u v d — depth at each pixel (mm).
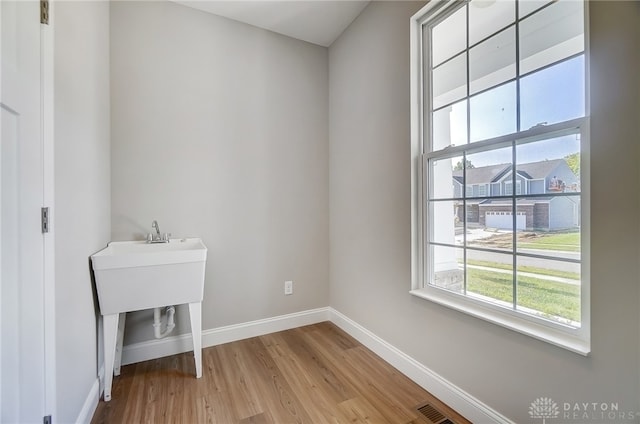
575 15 1187
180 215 2262
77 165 1387
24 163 959
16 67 916
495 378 1397
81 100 1443
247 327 2516
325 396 1726
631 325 979
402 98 1973
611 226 1026
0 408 833
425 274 1872
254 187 2545
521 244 1363
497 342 1389
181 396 1722
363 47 2359
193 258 1824
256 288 2562
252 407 1632
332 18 2453
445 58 1776
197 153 2316
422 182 1886
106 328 1662
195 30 2303
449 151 1712
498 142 1451
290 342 2426
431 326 1755
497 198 1472
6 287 870
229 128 2438
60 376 1171
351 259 2553
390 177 2094
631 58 978
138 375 1935
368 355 2209
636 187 967
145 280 1723
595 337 1062
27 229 971
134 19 2104
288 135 2691
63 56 1238
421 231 1892
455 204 1701
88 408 1485
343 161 2656
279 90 2650
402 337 1984
